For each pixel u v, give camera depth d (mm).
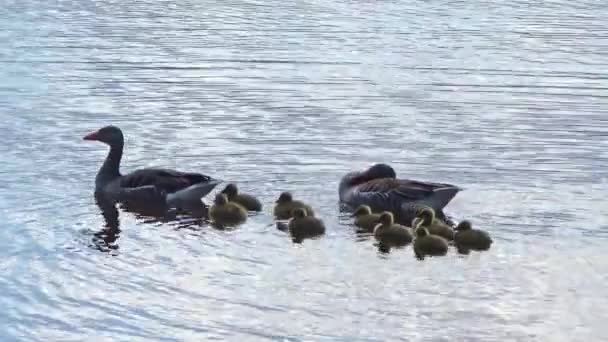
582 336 16703
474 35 37188
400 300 17859
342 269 19078
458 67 33156
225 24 38250
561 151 25859
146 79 31391
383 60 33812
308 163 24938
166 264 19266
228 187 22094
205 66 32812
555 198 22688
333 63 33375
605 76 32312
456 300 17859
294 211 20766
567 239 20453
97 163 25000
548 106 29422
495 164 24906
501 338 16656
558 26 38688
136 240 20438
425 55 34438
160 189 22734
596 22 39344
